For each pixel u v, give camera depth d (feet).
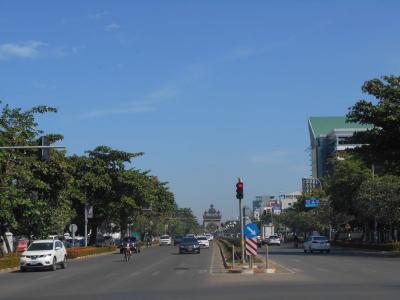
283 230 504.84
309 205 306.96
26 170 139.33
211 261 132.67
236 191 102.63
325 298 53.57
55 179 153.99
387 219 187.93
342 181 219.20
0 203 129.59
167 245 331.36
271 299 53.57
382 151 158.71
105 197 231.30
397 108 148.36
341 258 138.21
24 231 153.17
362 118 154.10
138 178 238.48
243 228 105.29
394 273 87.25
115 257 171.32
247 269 92.32
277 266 106.11
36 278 92.48
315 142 593.01
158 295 59.67
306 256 150.82
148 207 305.12
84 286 74.43
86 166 222.89
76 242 272.10
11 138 138.82
